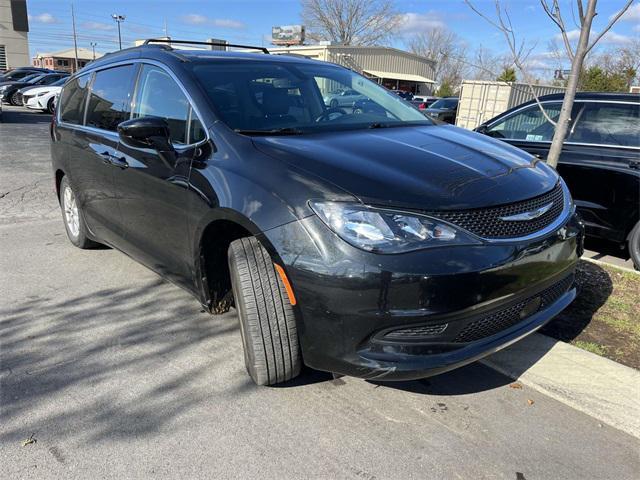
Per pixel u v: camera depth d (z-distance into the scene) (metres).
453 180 2.55
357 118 3.55
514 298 2.53
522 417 2.71
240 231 2.90
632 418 2.69
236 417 2.67
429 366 2.35
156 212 3.42
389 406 2.78
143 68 3.82
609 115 5.13
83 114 4.59
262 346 2.67
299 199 2.44
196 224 2.98
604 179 5.00
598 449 2.48
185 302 4.02
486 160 2.89
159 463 2.35
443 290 2.28
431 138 3.21
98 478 2.26
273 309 2.64
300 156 2.65
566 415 2.73
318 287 2.36
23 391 2.87
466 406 2.79
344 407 2.76
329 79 3.90
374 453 2.43
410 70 47.75
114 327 3.61
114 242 4.31
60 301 4.02
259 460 2.38
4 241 5.45
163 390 2.89
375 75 42.41
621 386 2.93
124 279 4.46
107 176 4.01
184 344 3.39
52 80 24.20
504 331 2.60
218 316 3.79
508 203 2.53
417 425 2.63
